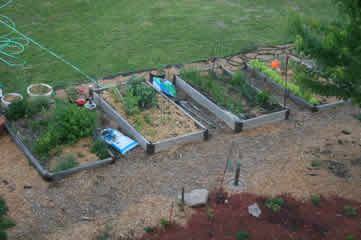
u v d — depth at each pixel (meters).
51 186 6.34
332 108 9.55
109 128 8.08
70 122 7.41
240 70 11.30
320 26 5.64
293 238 5.31
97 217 5.73
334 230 5.50
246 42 13.66
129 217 5.74
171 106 9.08
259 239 5.27
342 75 5.62
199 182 6.61
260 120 8.50
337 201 6.16
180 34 13.92
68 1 16.05
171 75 10.91
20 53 11.33
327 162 7.21
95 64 11.20
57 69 10.67
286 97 10.05
